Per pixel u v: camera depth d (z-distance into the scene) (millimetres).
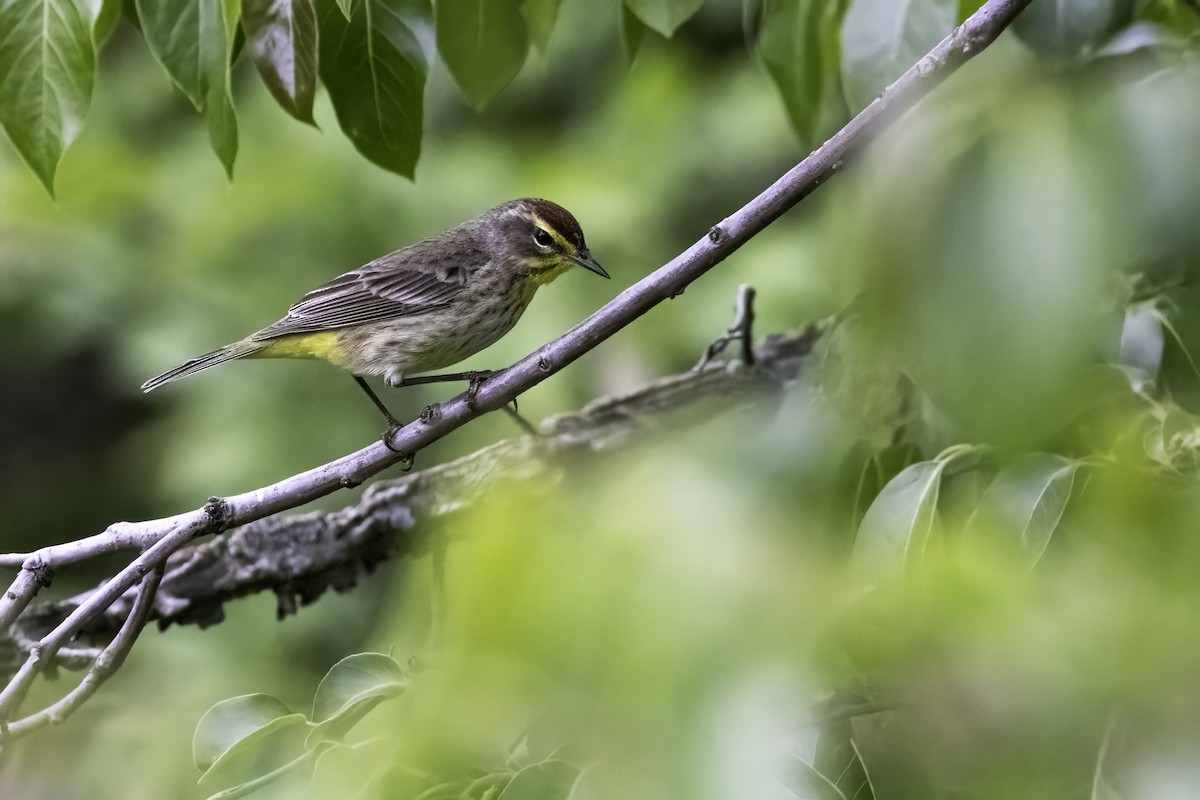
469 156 15492
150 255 16031
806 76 8711
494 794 4273
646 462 4285
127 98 17078
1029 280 2795
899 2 7543
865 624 3090
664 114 15352
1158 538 3217
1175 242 2850
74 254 15805
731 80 15703
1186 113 2914
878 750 4180
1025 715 2988
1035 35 7496
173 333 15102
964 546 3328
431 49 7641
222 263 15438
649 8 7547
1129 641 2955
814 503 4426
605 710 2902
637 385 13398
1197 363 6383
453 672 3031
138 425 19906
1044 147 2959
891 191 3070
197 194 15664
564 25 16438
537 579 2928
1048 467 5066
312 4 6711
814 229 13914
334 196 14992
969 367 2816
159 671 13539
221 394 15016
